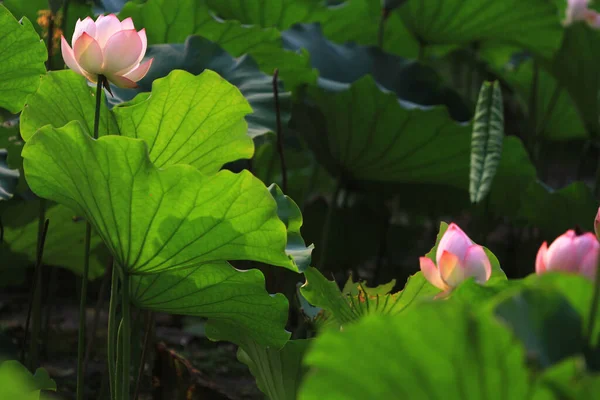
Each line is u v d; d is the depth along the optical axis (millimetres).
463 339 3527
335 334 3584
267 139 6176
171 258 4414
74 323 5816
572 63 7461
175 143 4723
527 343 3596
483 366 3627
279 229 4348
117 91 5098
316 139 6141
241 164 5453
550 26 7207
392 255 7812
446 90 6910
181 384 5094
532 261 7395
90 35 4586
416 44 7980
